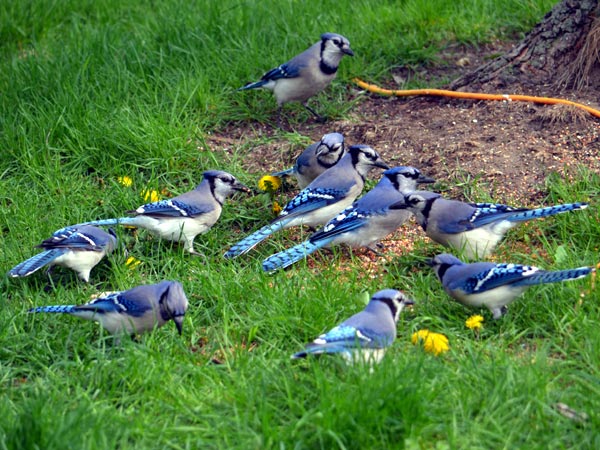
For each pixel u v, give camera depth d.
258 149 9.76
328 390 5.46
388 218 7.93
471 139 9.30
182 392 5.84
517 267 6.48
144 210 7.92
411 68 11.01
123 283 7.41
